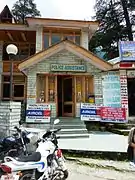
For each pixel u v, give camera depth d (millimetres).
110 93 13508
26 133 6672
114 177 6125
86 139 10086
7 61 17875
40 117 11812
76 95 13781
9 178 4297
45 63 13391
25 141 6453
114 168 6934
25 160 4652
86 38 16281
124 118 12742
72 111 13820
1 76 17812
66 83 14375
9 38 18031
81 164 7391
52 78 13719
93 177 6082
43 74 13422
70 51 13547
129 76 13570
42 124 11742
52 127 11438
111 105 13422
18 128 6996
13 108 8727
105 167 7047
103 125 12945
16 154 6340
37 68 13289
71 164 7398
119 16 30016
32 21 15828
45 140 5480
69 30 16375
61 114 14281
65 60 13555
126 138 10359
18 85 17844
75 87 13820
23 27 16594
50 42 16109
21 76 17812
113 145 8859
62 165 5551
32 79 13203
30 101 13078
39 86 13508
